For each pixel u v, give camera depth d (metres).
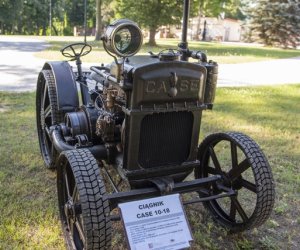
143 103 2.46
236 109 7.29
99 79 3.37
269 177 2.74
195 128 2.74
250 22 28.73
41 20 49.59
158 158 2.71
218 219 3.20
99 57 13.79
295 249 2.97
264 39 28.11
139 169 2.65
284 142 5.43
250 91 9.35
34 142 4.80
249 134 5.73
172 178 2.80
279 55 19.95
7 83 8.94
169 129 2.66
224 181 3.09
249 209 3.47
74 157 2.45
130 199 2.58
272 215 3.44
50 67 4.00
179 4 20.59
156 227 2.51
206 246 2.92
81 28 53.75
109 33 2.47
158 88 2.44
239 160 4.37
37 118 4.40
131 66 2.46
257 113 7.06
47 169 4.05
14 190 3.55
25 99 7.12
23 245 2.78
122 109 2.60
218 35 44.25
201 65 2.60
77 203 2.52
